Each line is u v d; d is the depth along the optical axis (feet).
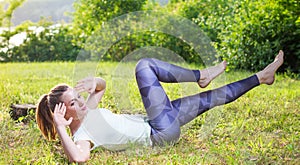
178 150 11.73
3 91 19.75
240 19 27.35
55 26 41.88
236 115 15.19
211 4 33.63
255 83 13.24
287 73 25.80
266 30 26.81
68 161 11.04
